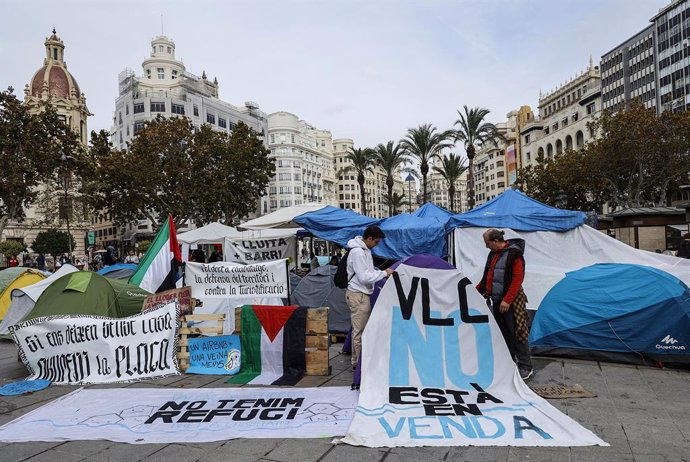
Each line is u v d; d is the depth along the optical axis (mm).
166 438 4090
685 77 62719
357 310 5809
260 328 6262
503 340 5227
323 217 11078
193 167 31188
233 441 4004
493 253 5914
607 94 76000
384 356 5129
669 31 64938
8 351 8531
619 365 6219
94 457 3775
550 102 91062
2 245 33844
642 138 30953
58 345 6273
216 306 8156
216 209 36312
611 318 6336
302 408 4727
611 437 3926
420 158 42312
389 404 4613
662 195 34312
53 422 4539
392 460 3580
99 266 30062
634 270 6656
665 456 3562
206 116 69812
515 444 3773
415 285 5406
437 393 4848
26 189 25375
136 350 6238
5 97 24156
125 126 66500
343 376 5926
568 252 8578
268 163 39781
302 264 18000
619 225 22109
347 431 4105
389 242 10070
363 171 55812
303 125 121188
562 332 6562
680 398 4910
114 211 33156
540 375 5801
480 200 142625
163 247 8828
